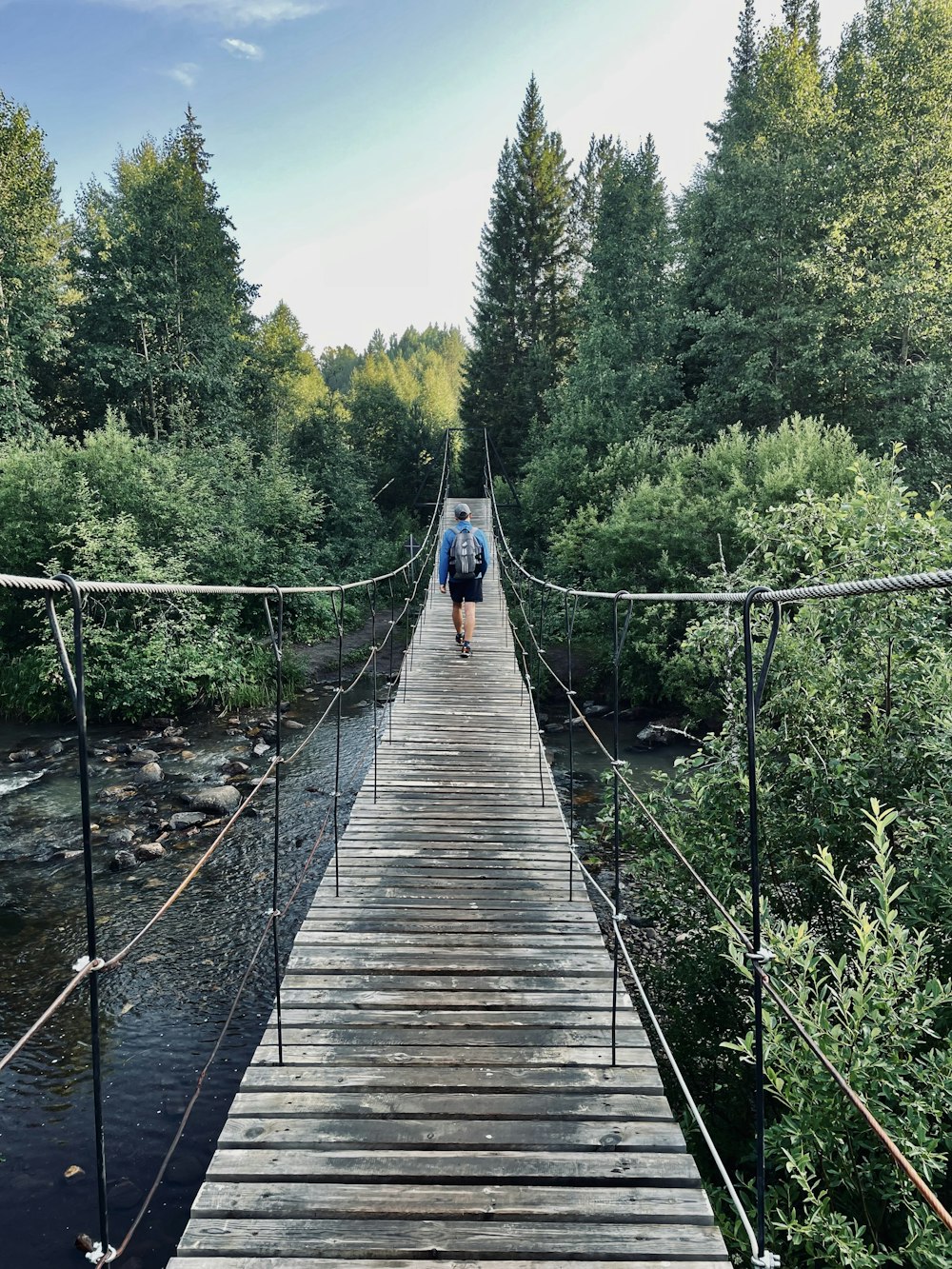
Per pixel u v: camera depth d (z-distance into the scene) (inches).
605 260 854.5
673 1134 84.2
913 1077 96.3
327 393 1908.2
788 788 151.3
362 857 155.6
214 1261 68.8
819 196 606.9
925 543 143.4
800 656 151.6
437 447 1290.6
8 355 653.3
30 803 292.5
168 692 419.2
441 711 263.9
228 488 610.5
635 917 200.1
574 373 809.5
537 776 203.6
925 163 588.4
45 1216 121.6
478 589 337.1
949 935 114.1
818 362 574.6
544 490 671.1
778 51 798.5
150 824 271.7
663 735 364.5
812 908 145.6
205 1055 158.4
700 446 625.6
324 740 378.3
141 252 807.7
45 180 780.6
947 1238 78.8
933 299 565.9
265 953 193.2
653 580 431.2
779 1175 112.0
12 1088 149.9
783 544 178.7
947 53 599.2
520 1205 74.8
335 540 834.8
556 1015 105.6
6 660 450.9
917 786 134.6
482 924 129.7
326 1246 70.3
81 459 489.1
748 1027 138.8
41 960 190.4
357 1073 93.4
